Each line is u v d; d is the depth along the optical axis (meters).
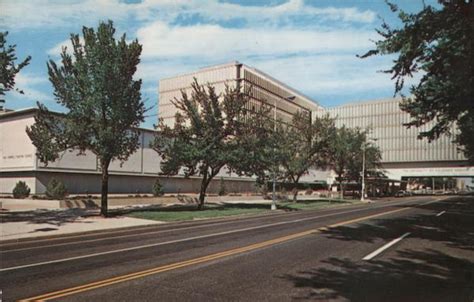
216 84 105.50
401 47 10.95
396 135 106.56
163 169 33.62
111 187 46.69
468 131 24.78
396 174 106.38
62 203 34.44
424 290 8.05
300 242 14.84
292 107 123.19
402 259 11.50
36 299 7.19
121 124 26.94
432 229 19.58
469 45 8.02
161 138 34.19
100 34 26.03
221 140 34.38
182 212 30.38
